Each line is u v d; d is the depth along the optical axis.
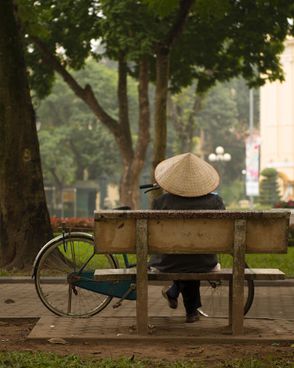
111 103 114.00
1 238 21.70
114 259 12.91
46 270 13.05
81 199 100.56
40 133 111.44
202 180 11.92
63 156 113.19
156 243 11.06
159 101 35.19
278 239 11.08
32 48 45.81
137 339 10.99
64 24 43.25
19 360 9.27
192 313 12.26
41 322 12.28
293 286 19.36
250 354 10.12
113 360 9.42
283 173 113.12
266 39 41.81
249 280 12.35
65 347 10.68
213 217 10.94
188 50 42.72
